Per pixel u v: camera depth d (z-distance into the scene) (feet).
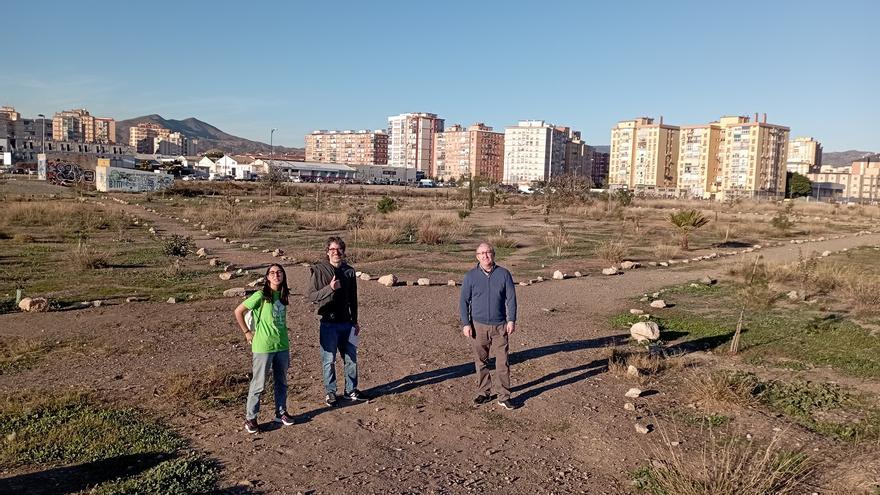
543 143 509.35
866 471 16.96
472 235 93.25
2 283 45.98
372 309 39.17
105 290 44.19
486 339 22.61
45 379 24.39
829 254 75.72
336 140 640.17
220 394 22.95
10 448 17.42
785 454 17.62
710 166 409.28
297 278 50.62
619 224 118.83
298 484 16.08
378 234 80.59
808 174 540.93
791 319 36.78
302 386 24.25
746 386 23.22
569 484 16.51
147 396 22.57
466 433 19.93
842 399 22.79
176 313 36.96
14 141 410.93
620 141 445.78
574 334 33.60
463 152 544.62
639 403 22.85
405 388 24.22
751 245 86.84
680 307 40.98
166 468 16.51
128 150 492.54
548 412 21.89
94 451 17.62
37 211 98.07
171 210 127.13
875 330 33.68
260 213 109.50
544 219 128.26
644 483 16.35
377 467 17.22
